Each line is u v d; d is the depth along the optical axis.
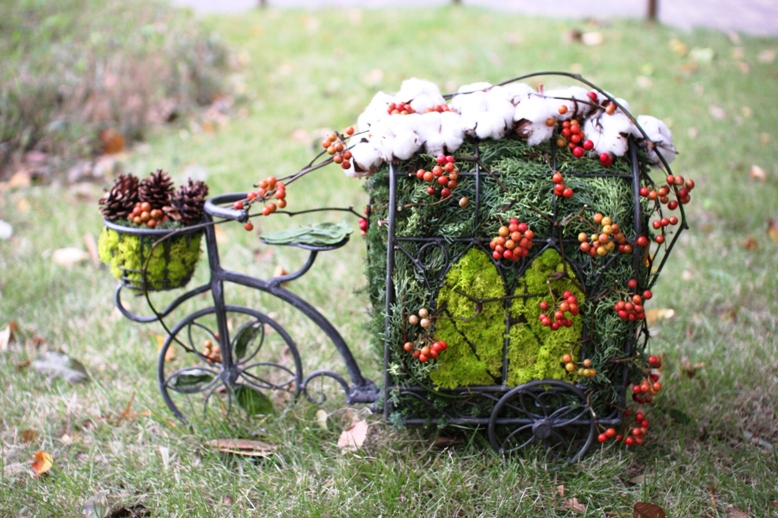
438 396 2.02
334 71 5.50
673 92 5.01
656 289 2.96
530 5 7.90
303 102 4.99
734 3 8.02
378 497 1.94
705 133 4.41
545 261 1.88
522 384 1.97
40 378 2.52
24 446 2.21
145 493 2.03
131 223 2.04
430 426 2.17
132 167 4.20
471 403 2.04
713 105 4.82
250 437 2.22
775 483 2.00
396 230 1.88
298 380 2.26
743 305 2.86
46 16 5.88
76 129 4.37
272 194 1.95
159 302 2.96
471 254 1.88
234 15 7.27
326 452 2.15
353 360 2.16
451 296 1.91
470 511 1.93
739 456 2.12
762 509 1.91
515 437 2.15
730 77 5.31
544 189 1.85
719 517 1.91
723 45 5.98
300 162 4.07
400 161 1.87
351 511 1.91
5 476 2.10
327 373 2.20
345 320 2.77
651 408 2.30
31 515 1.96
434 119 1.85
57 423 2.32
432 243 1.88
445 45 5.93
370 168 1.90
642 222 1.91
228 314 2.87
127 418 2.33
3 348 2.67
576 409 2.04
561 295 1.91
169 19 6.08
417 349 1.92
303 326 2.76
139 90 4.88
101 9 6.20
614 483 2.03
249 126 4.66
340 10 7.34
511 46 5.85
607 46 5.89
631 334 1.95
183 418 2.28
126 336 2.74
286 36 6.46
